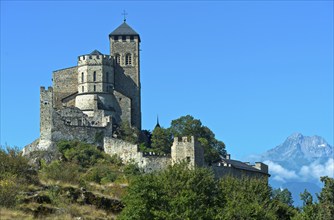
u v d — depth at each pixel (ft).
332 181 614.34
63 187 506.48
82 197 503.61
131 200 480.64
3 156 521.24
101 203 504.43
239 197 533.55
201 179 517.55
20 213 453.17
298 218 567.18
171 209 482.28
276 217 556.51
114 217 490.49
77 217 471.21
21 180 503.61
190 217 475.72
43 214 465.88
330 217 588.50
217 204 516.73
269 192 593.42
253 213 512.22
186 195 490.49
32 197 481.46
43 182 520.01
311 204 602.44
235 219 505.66
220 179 594.24
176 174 515.50
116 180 636.89
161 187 497.87
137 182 489.26
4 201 465.88
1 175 499.51
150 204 480.64
